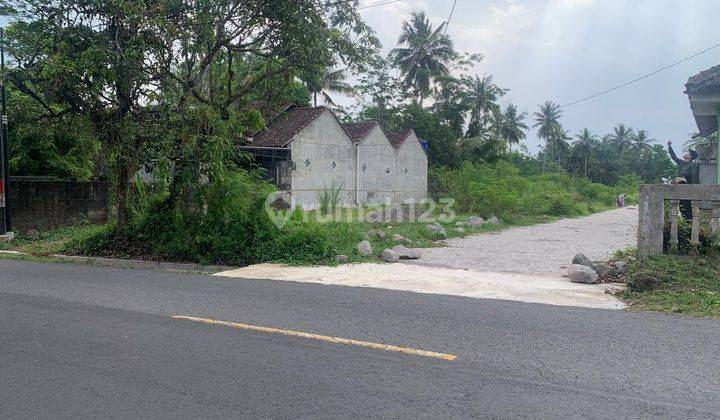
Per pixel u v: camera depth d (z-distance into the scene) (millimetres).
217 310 7086
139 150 13000
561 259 11672
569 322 6312
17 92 17047
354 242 12586
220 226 12242
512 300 7602
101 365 4973
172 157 12477
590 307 7137
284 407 4023
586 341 5547
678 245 8672
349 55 13766
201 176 12578
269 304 7426
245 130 13883
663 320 6398
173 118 12562
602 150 90250
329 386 4418
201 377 4648
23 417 3908
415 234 15516
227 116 13094
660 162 93750
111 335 5930
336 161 30172
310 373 4711
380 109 48406
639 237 8734
